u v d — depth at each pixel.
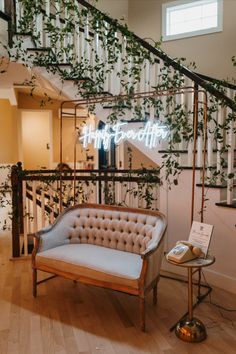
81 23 3.85
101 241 3.13
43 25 3.85
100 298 2.90
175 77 3.42
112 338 2.27
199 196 3.21
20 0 3.67
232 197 3.04
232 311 2.65
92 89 3.86
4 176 8.77
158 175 3.59
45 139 9.95
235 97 3.16
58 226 3.15
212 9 5.77
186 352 2.11
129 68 3.75
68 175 3.96
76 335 2.30
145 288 2.35
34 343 2.21
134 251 2.90
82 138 4.02
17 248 3.87
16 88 7.52
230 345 2.19
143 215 2.96
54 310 2.66
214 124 3.22
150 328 2.40
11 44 3.65
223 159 3.06
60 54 3.85
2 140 9.02
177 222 3.42
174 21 6.10
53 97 7.34
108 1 6.23
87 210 3.28
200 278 2.94
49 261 2.78
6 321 2.48
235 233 2.94
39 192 4.18
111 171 4.16
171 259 2.21
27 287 3.11
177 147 3.46
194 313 2.60
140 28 6.33
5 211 6.32
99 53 3.91
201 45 5.84
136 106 3.68
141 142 3.56
